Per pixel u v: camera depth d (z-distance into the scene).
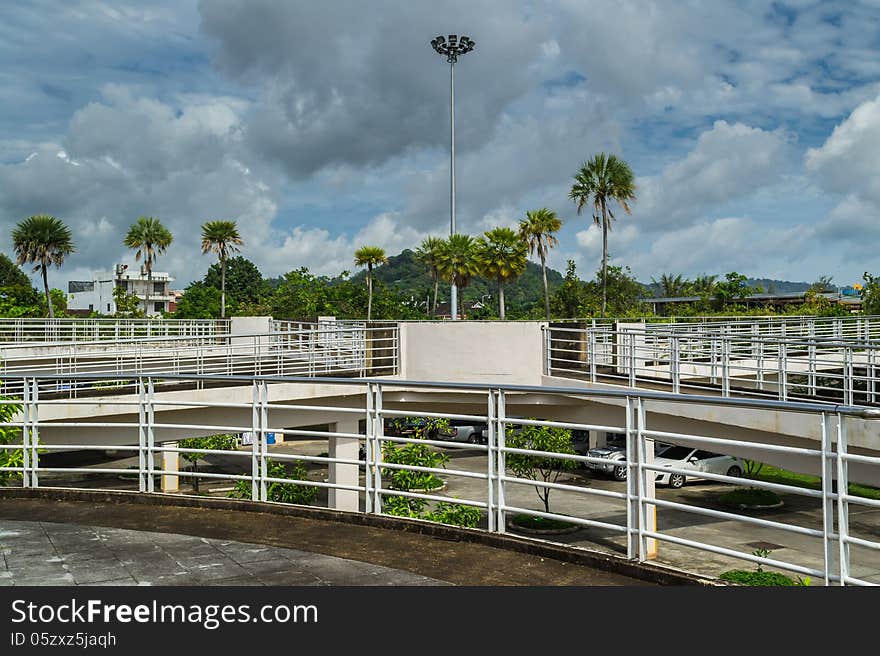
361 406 20.58
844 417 4.25
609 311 47.19
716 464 27.62
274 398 18.88
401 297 63.34
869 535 19.39
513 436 20.91
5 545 6.09
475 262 46.12
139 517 7.01
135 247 59.41
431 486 16.67
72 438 16.75
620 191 41.25
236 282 101.44
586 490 5.58
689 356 20.88
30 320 27.62
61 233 45.06
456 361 20.20
